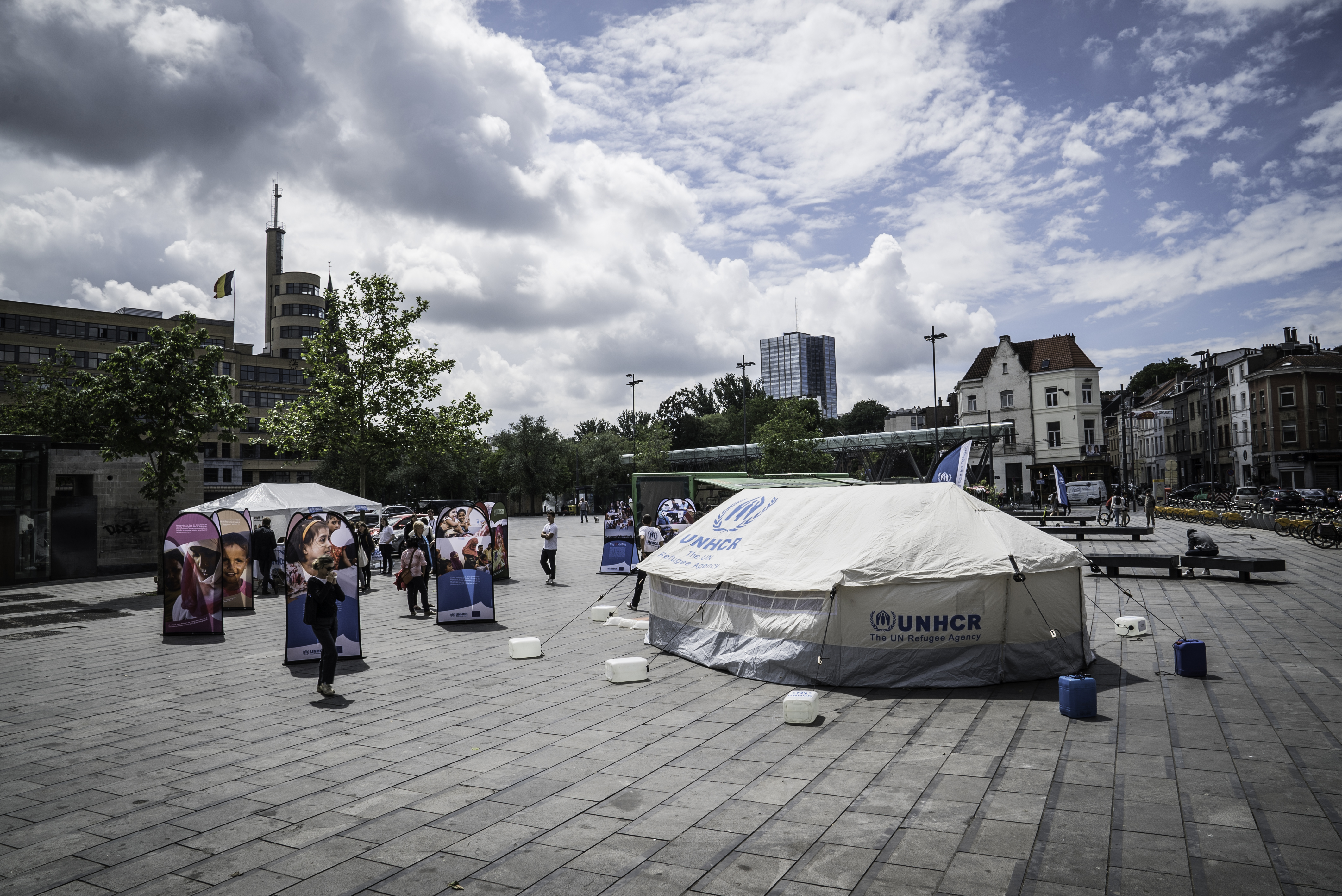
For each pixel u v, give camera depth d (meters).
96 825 5.53
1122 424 82.56
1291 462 61.03
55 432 35.75
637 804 5.74
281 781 6.40
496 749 7.16
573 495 82.19
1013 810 5.47
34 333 70.31
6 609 17.92
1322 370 60.78
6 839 5.32
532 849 5.02
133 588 22.19
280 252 110.31
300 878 4.67
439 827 5.40
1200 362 76.50
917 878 4.52
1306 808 5.38
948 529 9.65
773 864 4.73
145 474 21.20
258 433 84.81
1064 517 35.56
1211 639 11.37
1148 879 4.44
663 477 23.64
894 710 8.18
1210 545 18.30
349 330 29.45
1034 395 67.50
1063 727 7.39
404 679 10.19
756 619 9.98
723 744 7.14
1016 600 9.20
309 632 11.38
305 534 11.47
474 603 14.56
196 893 4.50
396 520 30.59
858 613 9.21
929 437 59.69
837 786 6.03
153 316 77.56
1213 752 6.56
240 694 9.53
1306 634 11.55
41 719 8.47
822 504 10.90
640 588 15.94
